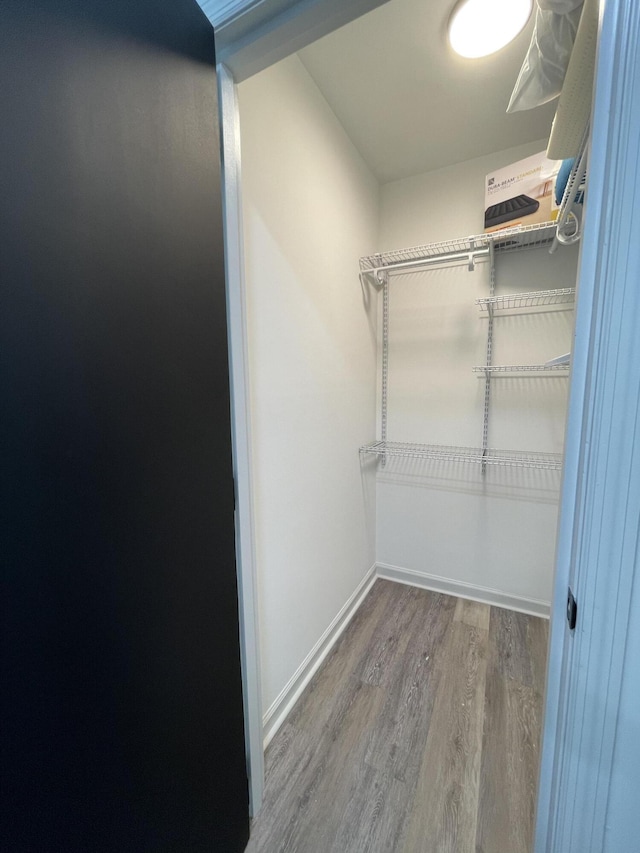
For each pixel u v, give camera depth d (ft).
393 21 3.85
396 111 5.18
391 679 5.19
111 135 1.78
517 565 6.75
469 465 6.91
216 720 2.83
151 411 2.12
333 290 5.52
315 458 5.25
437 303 6.84
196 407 2.49
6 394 1.40
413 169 6.54
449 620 6.51
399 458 7.51
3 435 1.40
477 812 3.54
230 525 2.93
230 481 2.91
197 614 2.58
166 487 2.25
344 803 3.64
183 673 2.45
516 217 5.36
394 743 4.24
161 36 2.07
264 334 4.02
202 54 2.42
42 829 1.59
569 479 1.78
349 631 6.24
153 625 2.18
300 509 4.92
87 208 1.69
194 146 2.36
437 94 4.86
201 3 2.53
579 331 1.66
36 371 1.51
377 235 7.04
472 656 5.60
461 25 3.84
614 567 1.59
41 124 1.48
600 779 1.77
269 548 4.30
